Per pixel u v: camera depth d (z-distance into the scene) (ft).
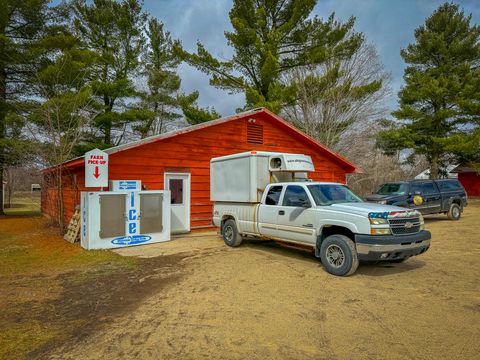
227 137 46.44
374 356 11.77
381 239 19.98
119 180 35.63
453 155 105.40
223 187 32.99
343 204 23.40
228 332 13.79
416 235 21.04
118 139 88.17
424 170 125.59
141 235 33.40
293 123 81.97
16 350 12.51
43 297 18.47
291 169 29.25
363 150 88.33
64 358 11.89
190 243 33.94
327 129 78.13
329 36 72.18
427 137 94.94
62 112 49.47
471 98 88.53
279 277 21.36
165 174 40.91
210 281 20.77
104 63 78.07
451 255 27.30
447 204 51.70
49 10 67.00
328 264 22.03
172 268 24.08
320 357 11.77
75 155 63.72
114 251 30.42
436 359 11.51
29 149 51.62
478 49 92.07
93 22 80.43
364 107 81.35
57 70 55.98
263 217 28.02
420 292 18.31
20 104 61.41
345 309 16.05
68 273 23.44
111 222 31.83
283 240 26.30
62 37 62.08
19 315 15.92
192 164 43.14
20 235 41.86
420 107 98.02
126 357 11.90
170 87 92.63
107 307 16.85
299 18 71.15
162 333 13.78
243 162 30.40
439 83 91.20
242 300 17.46
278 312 15.80
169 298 17.97
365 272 22.29
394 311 15.71
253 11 72.13
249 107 71.67
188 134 42.96
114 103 82.64
